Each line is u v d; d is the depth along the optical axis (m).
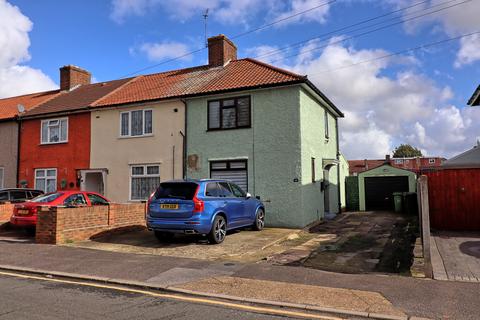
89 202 13.83
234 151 16.11
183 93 17.34
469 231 12.56
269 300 6.22
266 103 15.70
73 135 20.23
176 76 20.55
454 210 12.95
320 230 14.58
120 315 5.51
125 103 18.44
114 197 18.72
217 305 6.08
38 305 5.95
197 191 10.79
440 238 11.29
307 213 15.49
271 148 15.44
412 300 6.12
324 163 18.66
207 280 7.39
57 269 8.41
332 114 21.52
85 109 19.62
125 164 18.58
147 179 18.05
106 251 10.27
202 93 16.67
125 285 7.27
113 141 19.00
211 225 10.86
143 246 11.01
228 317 5.51
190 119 17.20
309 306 5.91
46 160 20.92
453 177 13.05
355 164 52.00
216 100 16.73
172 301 6.28
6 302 6.10
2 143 22.50
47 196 13.32
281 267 8.35
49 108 21.73
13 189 16.06
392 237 12.55
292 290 6.73
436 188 13.17
